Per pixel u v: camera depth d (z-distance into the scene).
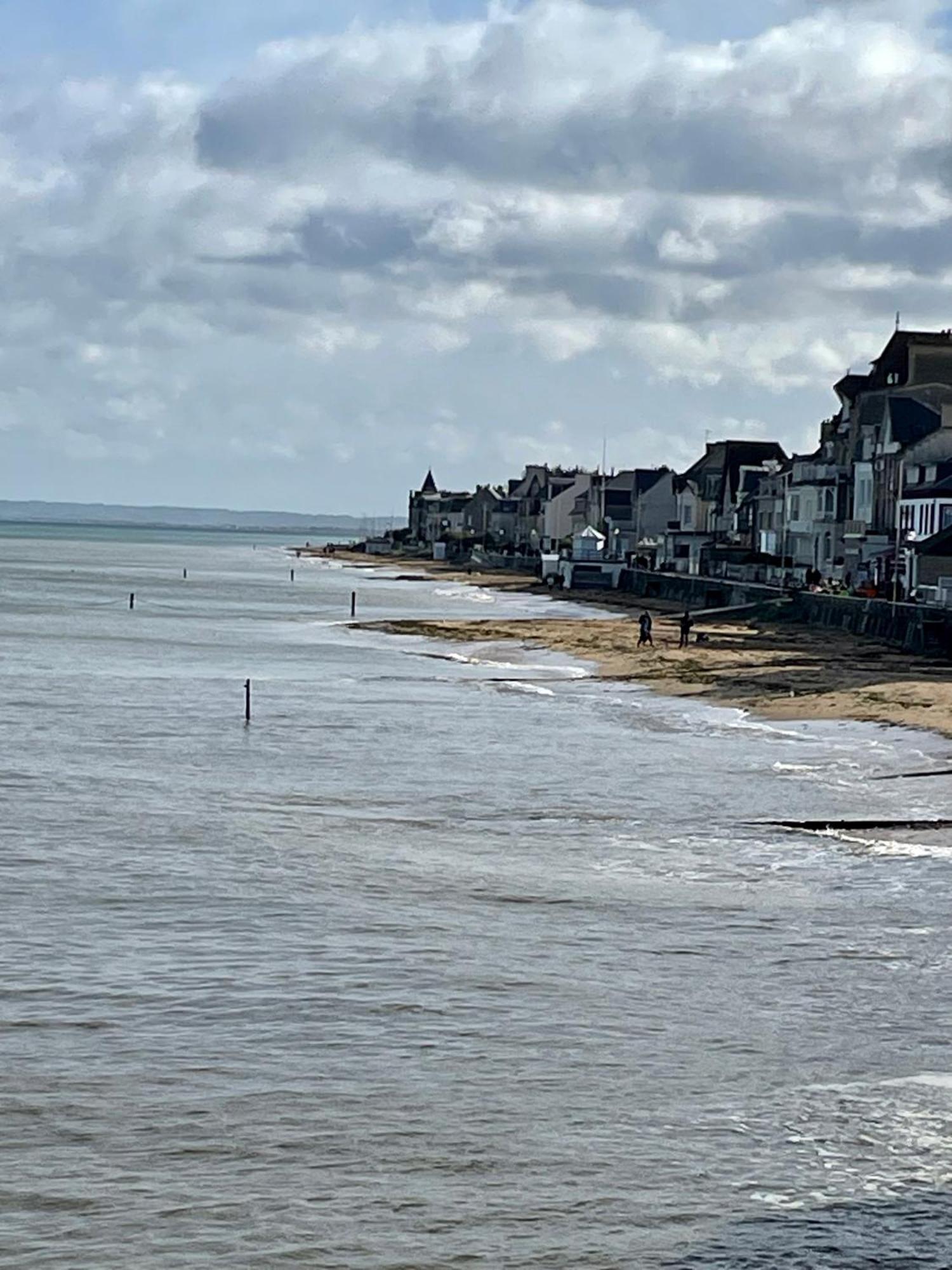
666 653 80.31
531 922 25.98
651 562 176.25
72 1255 14.34
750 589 118.75
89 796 37.06
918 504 110.62
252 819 34.81
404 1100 18.03
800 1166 16.33
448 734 49.75
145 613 117.31
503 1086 18.44
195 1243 14.62
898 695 56.97
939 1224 15.10
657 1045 19.97
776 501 151.62
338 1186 15.80
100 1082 18.44
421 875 29.36
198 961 23.42
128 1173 16.05
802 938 25.09
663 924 25.94
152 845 31.59
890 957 24.08
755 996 21.98
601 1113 17.70
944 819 35.09
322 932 25.14
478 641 90.56
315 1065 19.12
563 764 43.41
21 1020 20.53
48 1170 16.08
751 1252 14.48
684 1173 16.16
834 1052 19.72
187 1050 19.58
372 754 45.28
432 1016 21.00
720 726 51.75
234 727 51.03
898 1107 17.95
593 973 23.03
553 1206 15.38
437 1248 14.54
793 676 67.31
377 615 121.69
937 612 80.44
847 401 142.50
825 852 31.89
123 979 22.44
